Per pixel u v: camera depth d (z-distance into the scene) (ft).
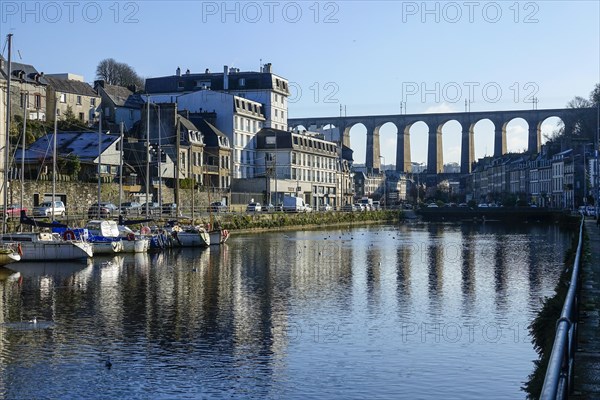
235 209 406.41
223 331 103.65
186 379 79.66
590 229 267.59
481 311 121.08
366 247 267.39
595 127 616.80
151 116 424.87
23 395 73.92
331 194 600.80
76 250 193.47
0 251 166.40
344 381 79.25
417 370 83.51
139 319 111.96
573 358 51.78
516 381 78.95
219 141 460.14
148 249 230.68
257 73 553.64
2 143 271.08
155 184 354.95
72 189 294.25
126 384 77.71
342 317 115.03
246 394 74.74
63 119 420.77
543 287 150.51
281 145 521.65
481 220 588.91
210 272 175.32
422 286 151.84
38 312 117.29
